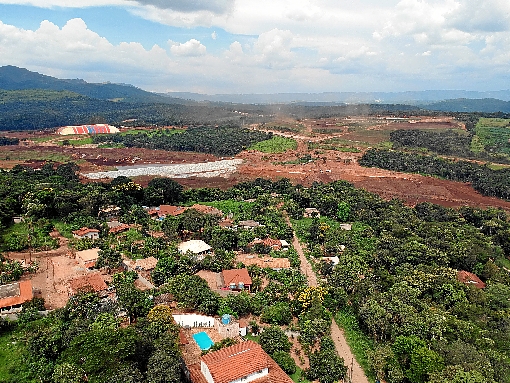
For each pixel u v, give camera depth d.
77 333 62.41
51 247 107.31
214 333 71.44
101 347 53.84
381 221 138.50
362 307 78.88
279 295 84.50
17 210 128.88
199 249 109.38
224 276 92.44
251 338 72.06
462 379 55.72
